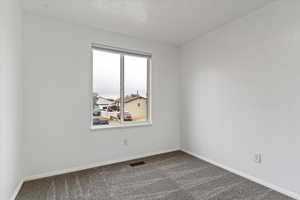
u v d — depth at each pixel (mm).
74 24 2615
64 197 1921
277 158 2025
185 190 2082
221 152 2768
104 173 2547
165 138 3570
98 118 2932
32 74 2311
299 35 1817
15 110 1922
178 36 3178
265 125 2148
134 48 3168
